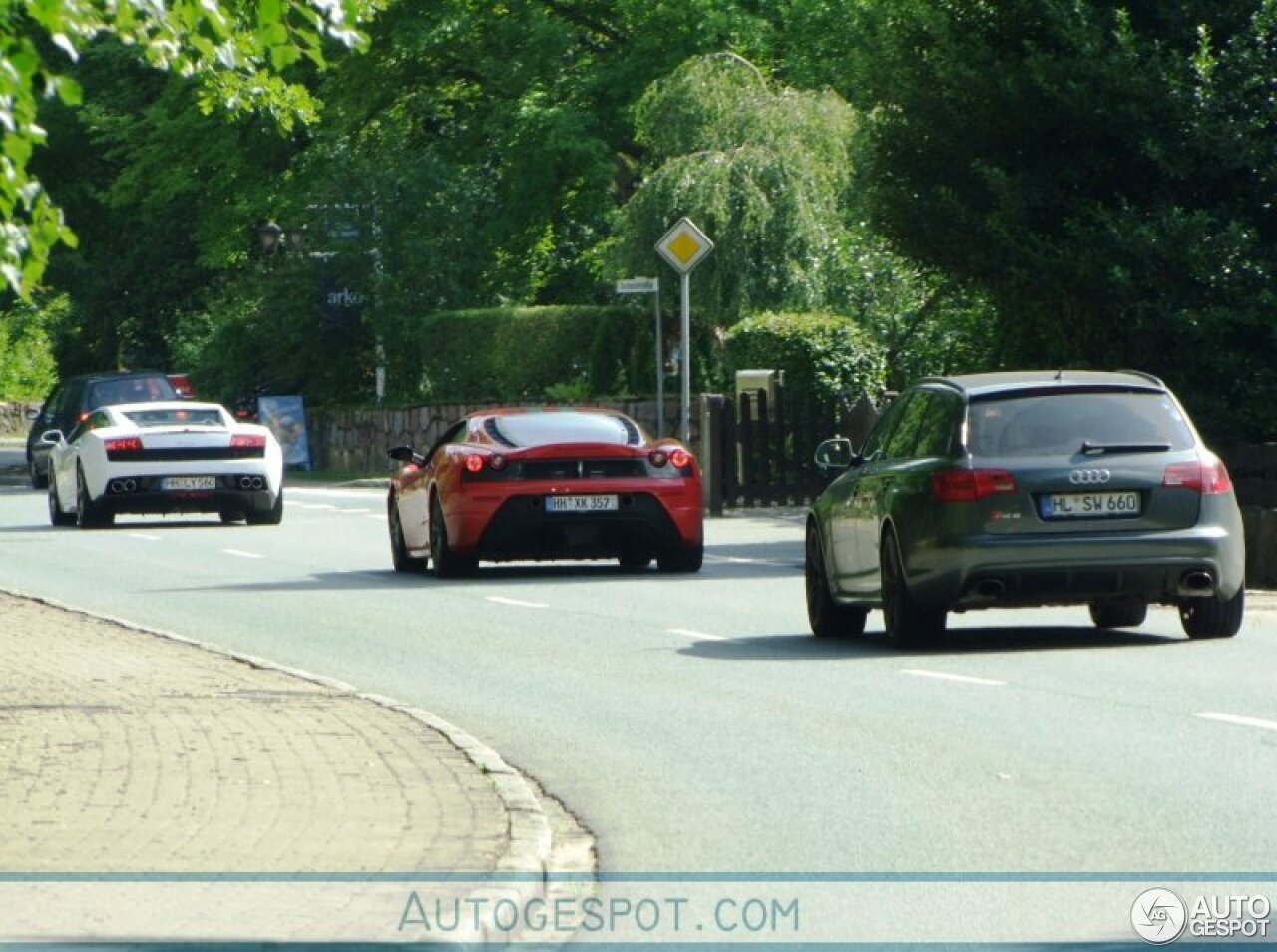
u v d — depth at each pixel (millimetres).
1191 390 62656
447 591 57188
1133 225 62094
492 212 137000
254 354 141500
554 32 137875
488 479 59719
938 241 65438
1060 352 66438
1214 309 61188
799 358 93500
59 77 21766
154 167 151750
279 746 29703
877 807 25875
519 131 137125
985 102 64438
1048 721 32125
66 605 52406
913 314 106062
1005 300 66000
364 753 29078
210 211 155000
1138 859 22594
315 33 24797
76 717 32594
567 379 121875
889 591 42375
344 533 81688
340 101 145500
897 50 66438
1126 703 33875
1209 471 41875
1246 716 32250
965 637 44625
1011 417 41844
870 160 67125
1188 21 63344
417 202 134125
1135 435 41844
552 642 44719
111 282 167375
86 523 86438
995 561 40969
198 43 23812
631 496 60375
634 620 49188
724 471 88812
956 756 29250
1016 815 25109
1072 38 62656
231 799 25578
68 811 24734
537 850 22609
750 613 50750
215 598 55906
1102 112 62281
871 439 46562
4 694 35562
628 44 140875
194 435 85938
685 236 89688
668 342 115312
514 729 32750
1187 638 43312
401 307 133625
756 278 112125
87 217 171250
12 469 151375
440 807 25109
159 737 30531
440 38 138625
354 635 46688
